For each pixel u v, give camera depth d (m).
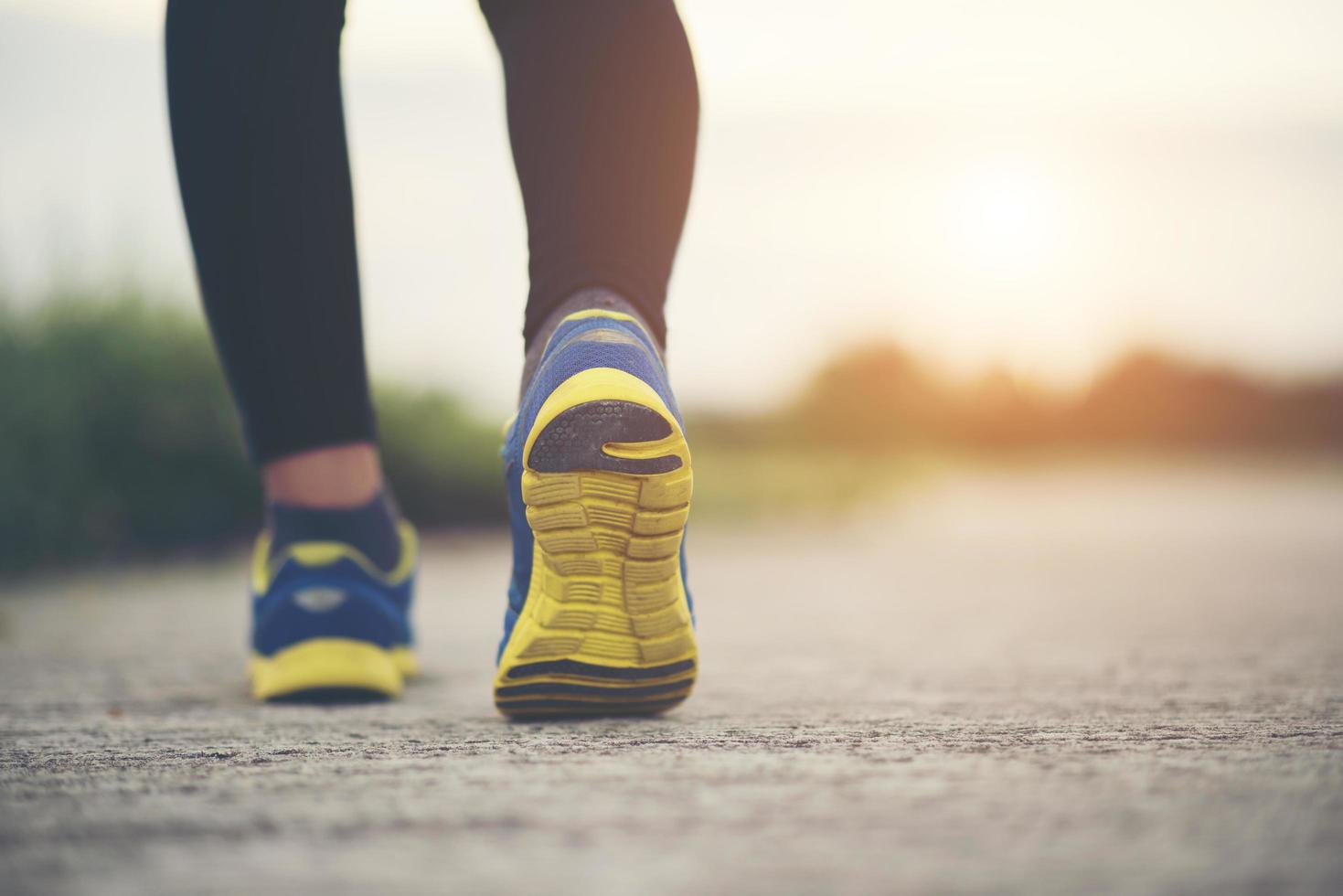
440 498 5.46
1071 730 0.96
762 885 0.54
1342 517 6.62
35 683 1.50
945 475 13.51
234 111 1.15
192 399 4.26
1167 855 0.57
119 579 3.63
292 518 1.29
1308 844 0.59
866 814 0.66
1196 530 5.65
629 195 1.08
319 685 1.25
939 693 1.26
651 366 1.00
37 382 3.99
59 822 0.66
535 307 1.09
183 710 1.21
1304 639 1.82
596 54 1.09
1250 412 18.12
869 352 11.09
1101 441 17.83
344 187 1.22
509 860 0.58
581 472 0.95
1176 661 1.55
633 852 0.59
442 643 2.02
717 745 0.89
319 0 1.18
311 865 0.57
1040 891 0.52
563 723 1.05
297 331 1.21
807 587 3.22
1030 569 3.72
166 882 0.55
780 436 10.38
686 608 1.04
